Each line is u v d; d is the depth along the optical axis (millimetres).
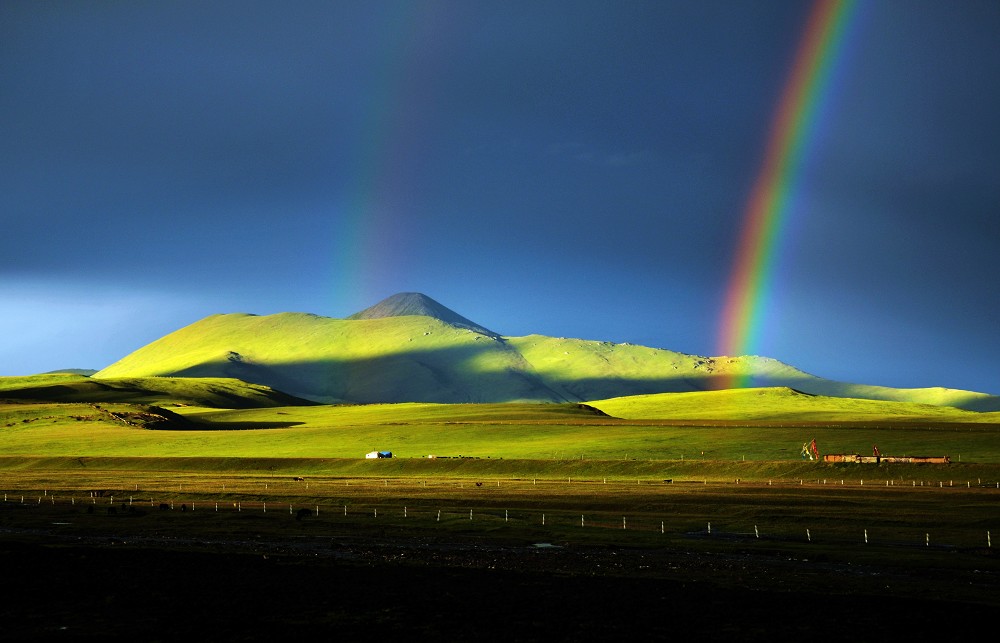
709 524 88062
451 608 54062
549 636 48656
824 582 60656
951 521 85125
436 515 96875
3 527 89500
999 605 53875
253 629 49812
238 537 82312
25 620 51688
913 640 47344
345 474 159625
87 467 180125
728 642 47500
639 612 53031
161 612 53500
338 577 63156
